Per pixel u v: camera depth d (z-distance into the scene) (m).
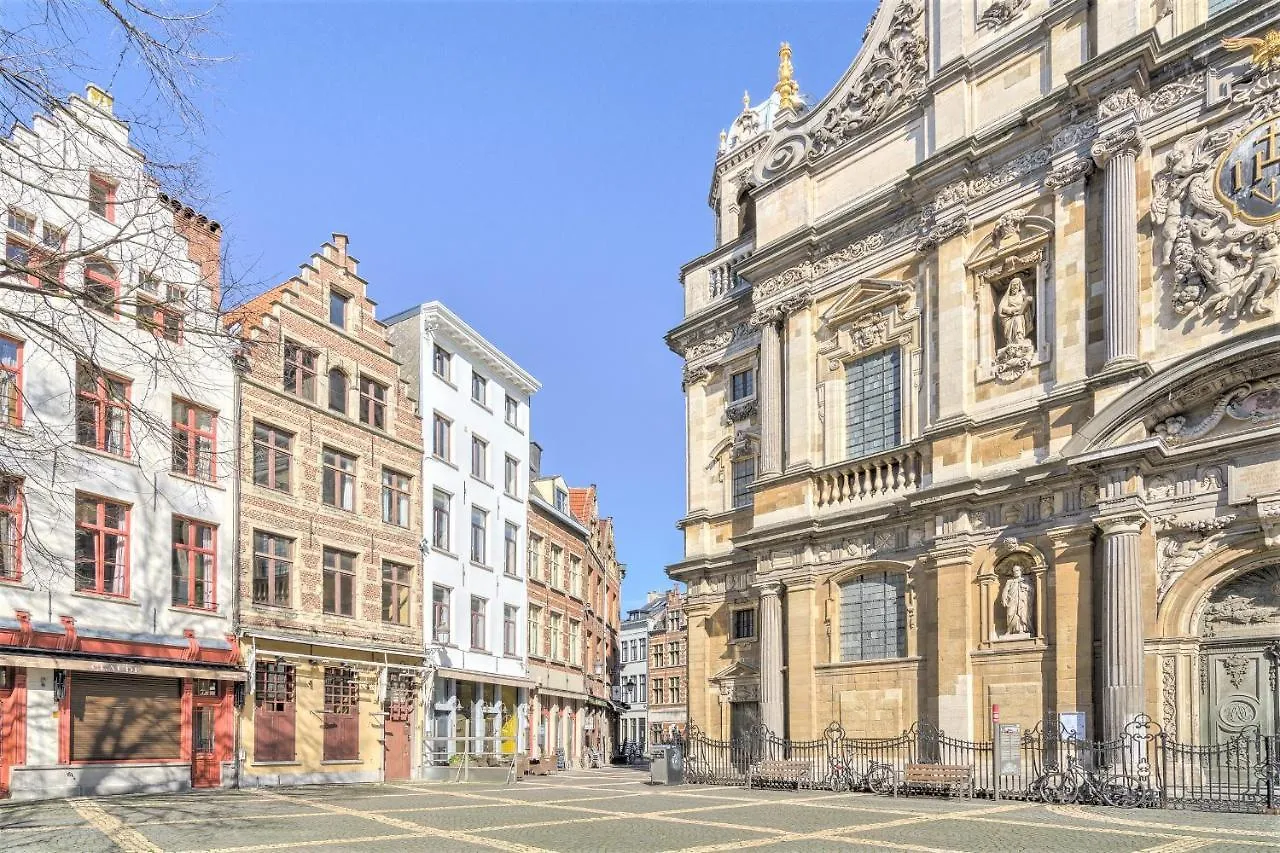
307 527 28.91
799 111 32.12
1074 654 20.09
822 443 27.41
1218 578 18.67
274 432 28.36
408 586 32.88
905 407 25.09
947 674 22.39
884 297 26.11
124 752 23.12
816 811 17.59
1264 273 18.52
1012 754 19.72
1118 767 18.45
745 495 30.69
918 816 16.45
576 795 22.52
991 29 24.92
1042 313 22.36
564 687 45.28
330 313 31.14
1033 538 21.34
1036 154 22.98
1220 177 19.52
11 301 20.73
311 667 28.36
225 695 25.53
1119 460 19.39
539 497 43.09
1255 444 18.25
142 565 23.88
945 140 25.31
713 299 33.47
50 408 22.08
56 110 12.38
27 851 12.42
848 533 25.80
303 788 25.41
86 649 22.12
